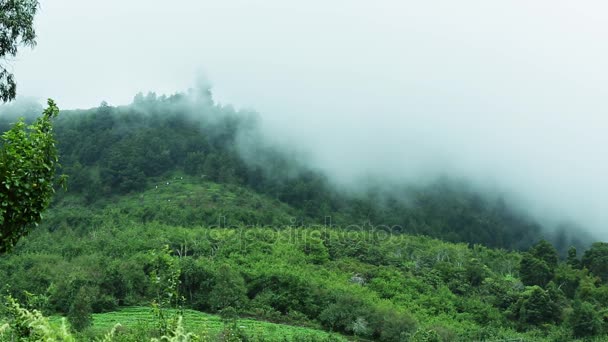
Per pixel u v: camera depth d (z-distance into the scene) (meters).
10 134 13.23
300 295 98.06
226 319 72.19
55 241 130.00
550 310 110.62
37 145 13.29
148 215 155.88
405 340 82.50
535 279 135.75
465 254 160.12
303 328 86.38
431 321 100.69
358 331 87.69
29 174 12.95
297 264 124.38
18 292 79.06
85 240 126.62
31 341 10.05
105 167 187.50
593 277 143.25
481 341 93.38
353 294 102.38
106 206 166.75
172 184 187.88
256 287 102.00
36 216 13.23
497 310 114.94
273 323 86.56
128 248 117.94
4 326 9.62
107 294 85.44
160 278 18.50
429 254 151.12
